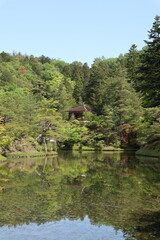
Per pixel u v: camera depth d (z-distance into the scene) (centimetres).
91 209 1150
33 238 860
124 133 5272
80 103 7862
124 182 1773
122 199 1315
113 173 2184
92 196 1379
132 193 1445
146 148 4016
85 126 5941
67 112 6594
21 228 941
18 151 3825
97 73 7681
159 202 1255
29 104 4422
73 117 6319
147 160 3153
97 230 920
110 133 5194
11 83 8700
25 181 1814
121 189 1551
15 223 990
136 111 4944
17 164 2839
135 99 5262
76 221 1008
